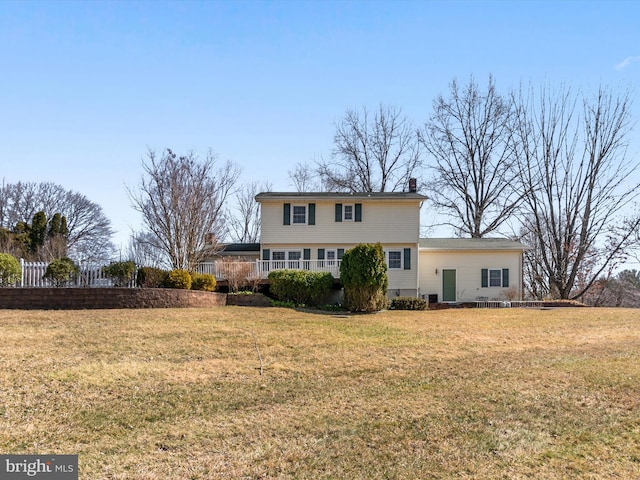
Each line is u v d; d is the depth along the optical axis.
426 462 6.80
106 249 48.94
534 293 38.66
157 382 10.27
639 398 9.02
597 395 9.25
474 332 16.70
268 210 29.36
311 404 9.23
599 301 37.34
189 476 6.47
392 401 9.33
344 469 6.66
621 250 33.44
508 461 6.74
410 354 13.23
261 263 25.84
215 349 13.16
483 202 39.22
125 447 7.33
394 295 29.11
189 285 21.14
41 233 39.22
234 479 6.41
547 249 38.62
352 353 13.25
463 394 9.60
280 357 12.70
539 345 14.59
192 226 30.17
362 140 43.59
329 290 24.41
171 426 8.14
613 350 13.41
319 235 29.25
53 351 11.84
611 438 7.38
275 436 7.79
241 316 18.17
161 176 31.25
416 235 29.44
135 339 13.53
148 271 20.66
